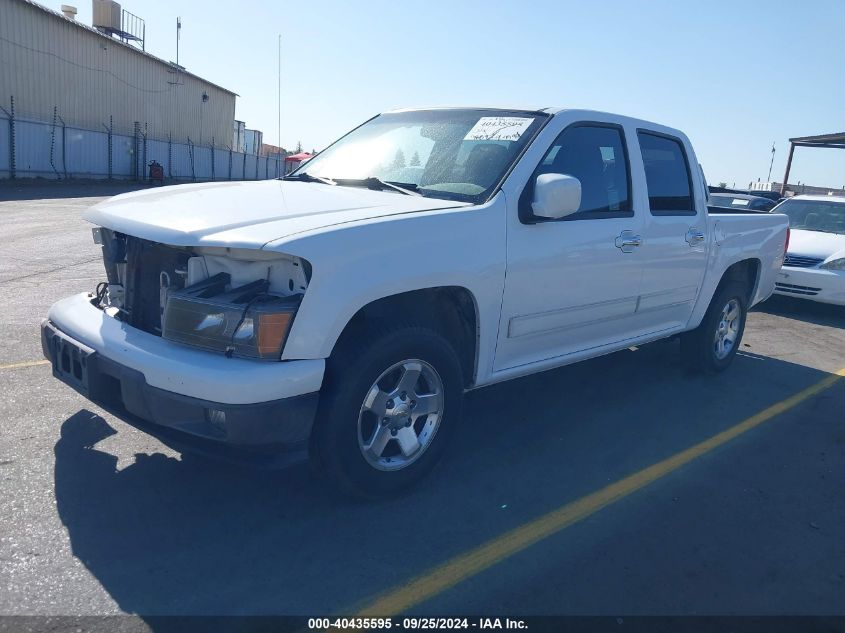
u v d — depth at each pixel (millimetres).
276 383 3029
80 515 3355
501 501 3801
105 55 33938
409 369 3566
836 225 10625
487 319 3891
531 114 4473
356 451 3416
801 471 4461
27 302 7219
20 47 28078
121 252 3664
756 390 6105
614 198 4754
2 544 3082
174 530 3293
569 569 3213
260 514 3484
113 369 3277
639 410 5383
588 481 4117
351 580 3020
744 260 6340
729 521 3756
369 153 4742
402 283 3387
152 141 36219
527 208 4035
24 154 27047
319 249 3111
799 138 26359
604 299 4676
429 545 3330
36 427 4234
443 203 3846
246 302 3158
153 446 4098
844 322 9539
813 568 3355
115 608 2734
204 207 3539
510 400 5422
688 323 5805
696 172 5598
